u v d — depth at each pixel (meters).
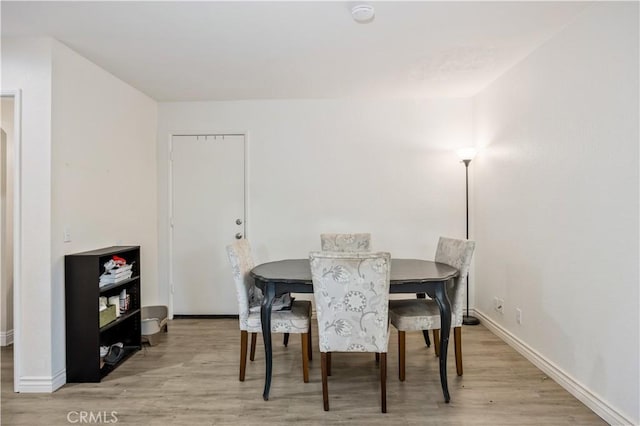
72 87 2.68
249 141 4.05
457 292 2.61
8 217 3.25
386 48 2.71
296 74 3.24
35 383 2.42
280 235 4.04
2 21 2.25
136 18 2.24
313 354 3.04
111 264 2.82
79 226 2.74
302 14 2.22
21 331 2.43
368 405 2.23
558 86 2.46
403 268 2.68
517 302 3.04
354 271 2.10
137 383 2.53
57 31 2.39
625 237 1.91
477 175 3.86
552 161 2.54
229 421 2.07
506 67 3.10
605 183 2.04
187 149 4.07
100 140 3.03
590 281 2.17
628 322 1.90
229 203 4.07
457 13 2.21
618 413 1.96
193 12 2.18
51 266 2.44
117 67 3.04
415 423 2.04
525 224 2.91
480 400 2.27
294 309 2.66
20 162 2.43
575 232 2.30
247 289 2.69
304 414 2.13
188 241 4.09
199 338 3.43
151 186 3.95
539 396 2.31
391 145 4.02
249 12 2.19
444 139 3.99
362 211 4.02
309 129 4.03
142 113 3.76
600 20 2.07
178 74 3.22
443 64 3.03
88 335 2.55
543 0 2.07
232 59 2.90
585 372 2.21
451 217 4.00
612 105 1.99
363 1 2.07
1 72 2.45
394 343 3.26
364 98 3.98
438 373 2.65
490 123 3.53
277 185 4.05
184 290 4.08
